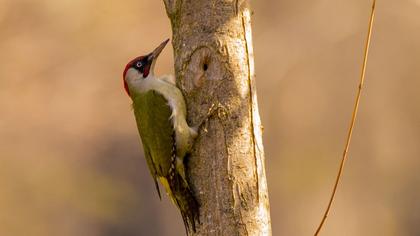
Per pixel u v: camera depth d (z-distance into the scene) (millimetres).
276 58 21250
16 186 18781
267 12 21406
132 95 8781
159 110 8336
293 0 21328
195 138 8039
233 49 8008
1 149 18766
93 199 20297
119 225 23734
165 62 19891
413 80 21766
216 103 7957
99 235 23062
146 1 19656
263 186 7941
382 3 21078
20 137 18953
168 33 19891
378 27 21266
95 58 19250
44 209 19156
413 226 22328
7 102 18469
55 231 20016
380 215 22312
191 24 8117
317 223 22219
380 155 22250
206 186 7949
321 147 21812
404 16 21156
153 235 24844
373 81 21859
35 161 19062
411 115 22094
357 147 22172
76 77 19125
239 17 8070
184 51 8141
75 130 19547
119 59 19406
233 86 7973
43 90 18781
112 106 19688
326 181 21969
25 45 18375
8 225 18484
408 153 22219
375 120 22078
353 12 20875
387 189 22391
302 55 21266
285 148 21656
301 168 21688
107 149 20984
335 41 20984
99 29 19094
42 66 18672
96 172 20672
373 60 21688
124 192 21375
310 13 21156
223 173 7887
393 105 22062
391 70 21781
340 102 21719
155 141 8359
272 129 21484
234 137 7914
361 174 22219
